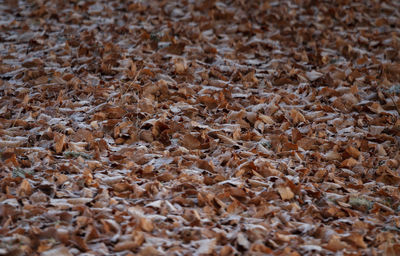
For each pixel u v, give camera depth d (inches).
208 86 290.4
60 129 227.8
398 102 282.4
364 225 172.6
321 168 209.9
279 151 224.4
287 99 277.4
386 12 434.3
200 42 363.6
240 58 341.1
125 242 149.3
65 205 168.7
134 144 224.4
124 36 364.2
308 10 424.5
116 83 283.6
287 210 179.3
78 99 267.4
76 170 193.8
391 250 155.7
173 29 377.7
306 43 378.9
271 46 360.8
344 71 319.9
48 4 418.9
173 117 246.8
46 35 362.9
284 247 154.5
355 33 395.5
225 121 248.2
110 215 164.4
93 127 231.9
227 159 208.8
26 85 283.4
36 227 153.8
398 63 332.5
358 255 151.7
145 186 184.2
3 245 145.5
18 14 405.4
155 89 273.9
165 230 157.6
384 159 225.0
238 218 168.7
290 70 320.8
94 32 367.9
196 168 203.2
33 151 208.2
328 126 254.4
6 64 307.3
